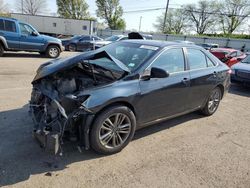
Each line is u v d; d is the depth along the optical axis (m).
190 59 4.59
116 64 3.84
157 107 3.96
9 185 2.72
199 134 4.52
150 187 2.91
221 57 13.17
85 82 3.56
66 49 19.86
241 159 3.74
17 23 11.98
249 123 5.32
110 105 3.34
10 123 4.15
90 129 3.23
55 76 3.74
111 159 3.40
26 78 7.48
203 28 62.44
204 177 3.20
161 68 3.65
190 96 4.58
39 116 3.41
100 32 49.78
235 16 55.50
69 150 3.49
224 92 5.64
